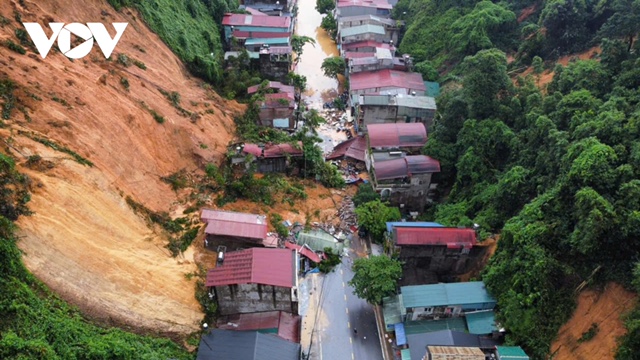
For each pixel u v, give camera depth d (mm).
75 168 37438
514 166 45562
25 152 35719
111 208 38375
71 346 29031
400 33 85250
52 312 30125
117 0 57594
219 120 56938
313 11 103188
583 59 57031
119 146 43094
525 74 61312
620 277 33000
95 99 43781
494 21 68000
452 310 38188
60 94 41562
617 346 30797
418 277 42688
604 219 32219
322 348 39219
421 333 37125
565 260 35812
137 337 33000
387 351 39281
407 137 56156
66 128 39500
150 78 53250
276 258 38219
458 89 59344
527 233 36406
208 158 51406
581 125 39656
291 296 37188
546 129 42938
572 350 32938
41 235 32625
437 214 48844
